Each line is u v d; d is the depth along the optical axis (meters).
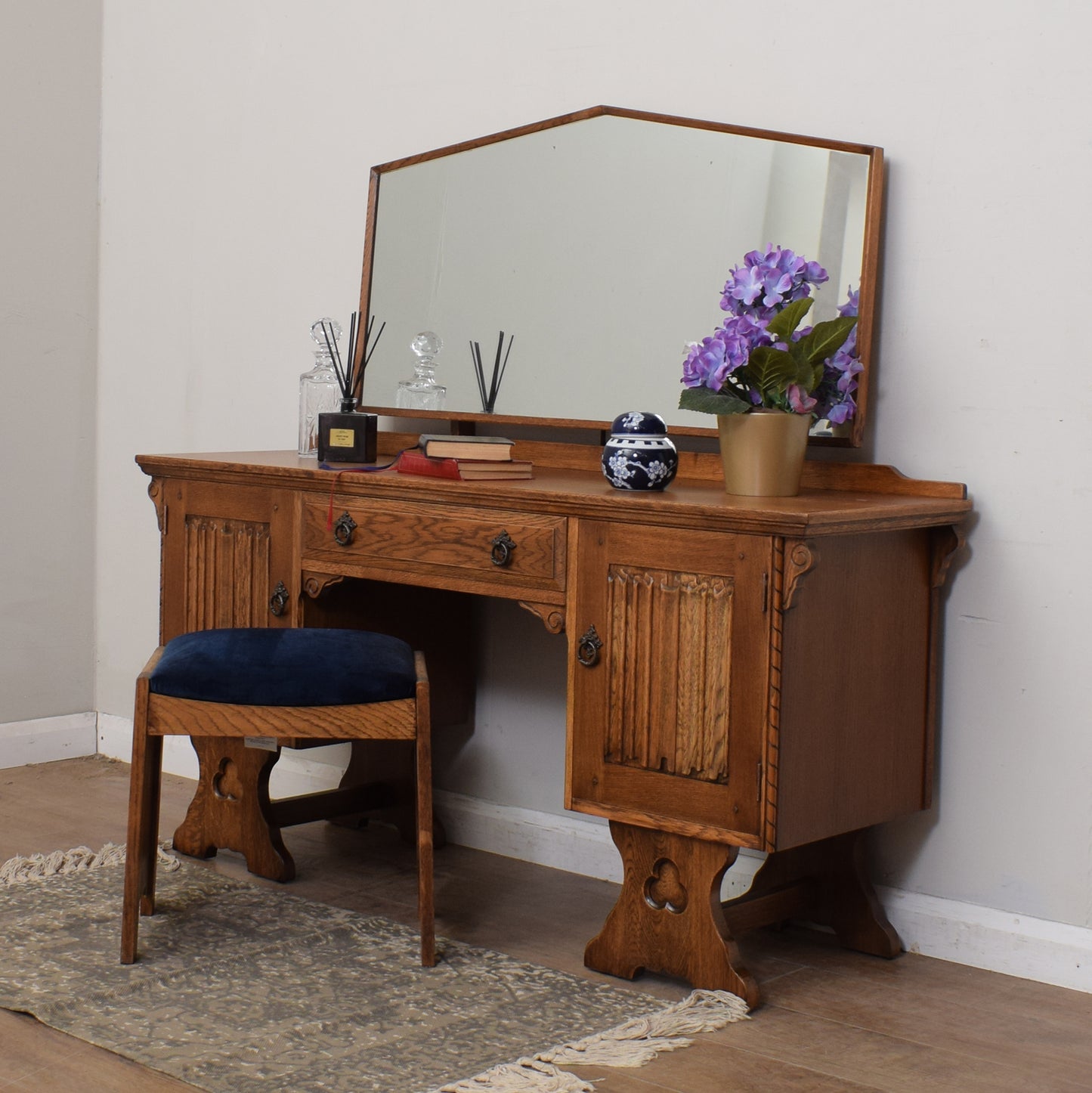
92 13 3.60
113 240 3.62
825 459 2.50
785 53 2.51
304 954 2.28
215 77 3.39
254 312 3.35
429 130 3.02
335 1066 1.87
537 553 2.24
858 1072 1.92
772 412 2.21
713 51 2.60
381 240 3.02
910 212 2.38
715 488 2.38
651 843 2.18
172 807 3.19
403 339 2.97
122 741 3.64
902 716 2.29
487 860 2.88
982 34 2.30
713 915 2.13
